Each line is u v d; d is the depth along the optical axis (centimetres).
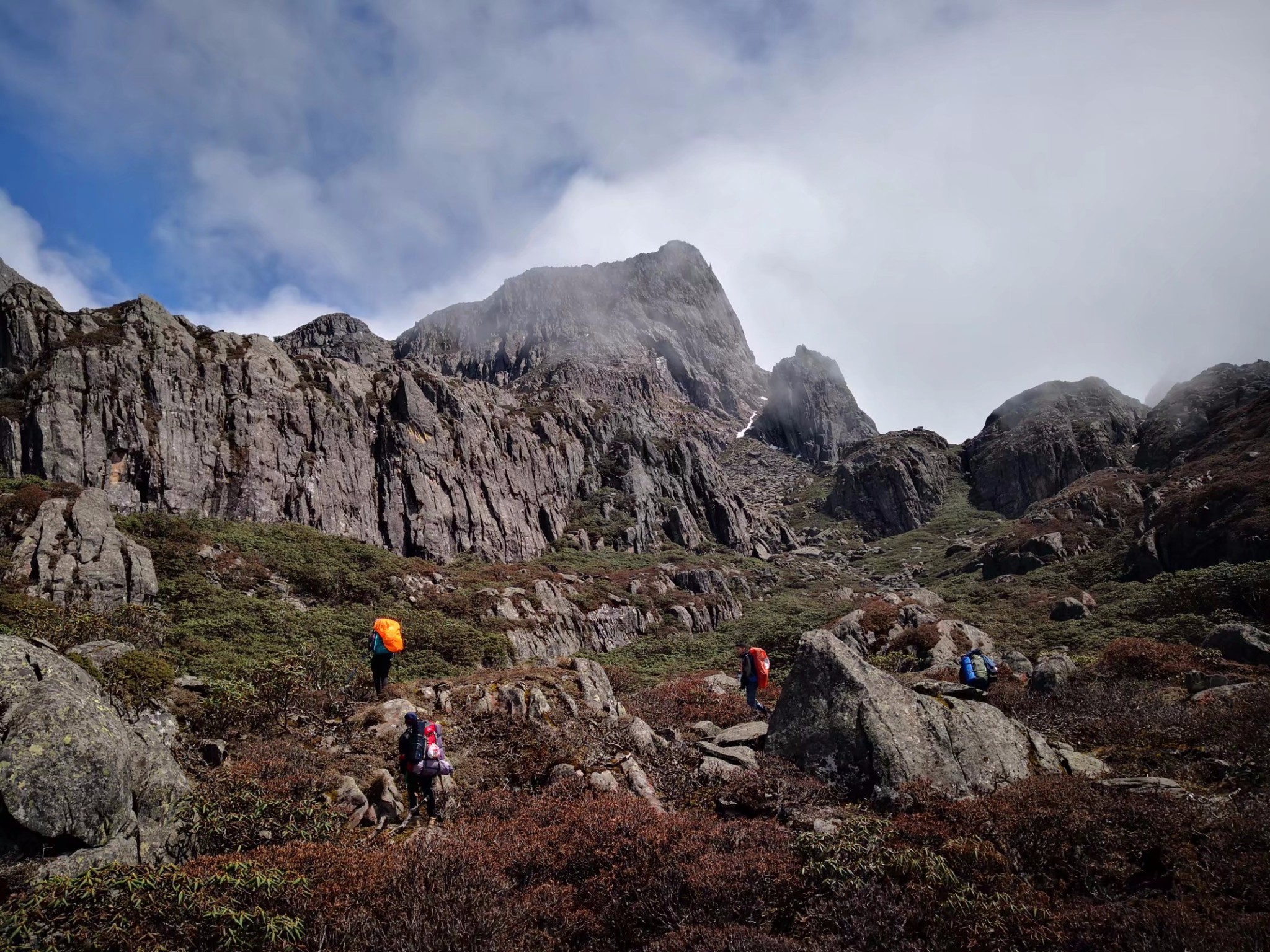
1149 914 663
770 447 16588
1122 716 1440
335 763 1141
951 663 2284
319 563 3816
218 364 4597
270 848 801
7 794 716
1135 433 10725
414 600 3947
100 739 807
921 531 10194
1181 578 3238
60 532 2723
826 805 1110
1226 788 1034
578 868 849
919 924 712
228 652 2230
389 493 5172
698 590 6262
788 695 1340
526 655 3919
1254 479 4138
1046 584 4928
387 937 665
